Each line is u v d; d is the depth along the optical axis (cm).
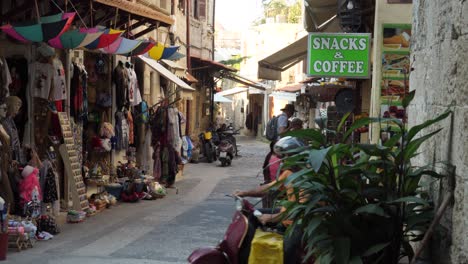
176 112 1831
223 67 3325
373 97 987
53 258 873
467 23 415
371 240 458
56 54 1266
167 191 1752
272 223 593
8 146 962
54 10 1230
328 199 459
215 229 1129
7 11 1167
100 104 1566
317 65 1080
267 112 5253
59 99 1244
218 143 2977
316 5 1484
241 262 573
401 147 459
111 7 1245
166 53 1475
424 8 551
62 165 1320
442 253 446
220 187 1872
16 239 921
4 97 1088
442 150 464
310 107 3353
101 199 1362
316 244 465
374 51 988
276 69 2158
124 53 1318
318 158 424
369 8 1252
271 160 850
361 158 475
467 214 403
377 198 460
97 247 956
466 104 412
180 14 2792
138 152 1850
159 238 1036
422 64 554
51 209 1168
